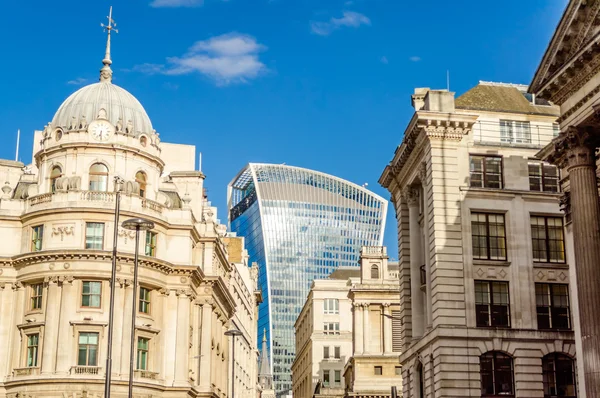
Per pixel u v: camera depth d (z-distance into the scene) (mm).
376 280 118250
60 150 85250
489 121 70812
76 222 81375
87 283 80312
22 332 80562
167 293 84688
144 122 90875
